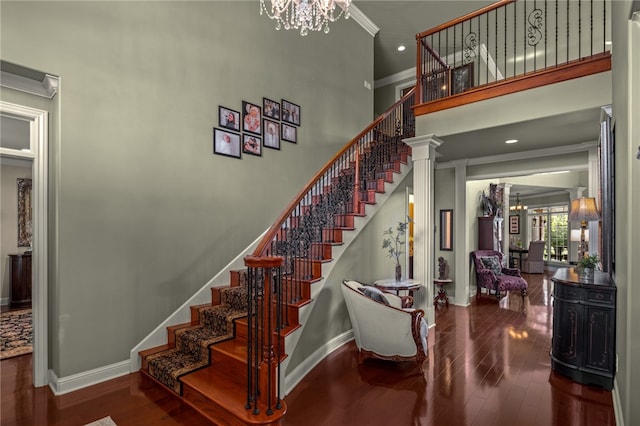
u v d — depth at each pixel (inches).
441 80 252.7
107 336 120.7
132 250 128.4
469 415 97.7
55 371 112.6
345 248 152.0
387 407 101.8
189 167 147.9
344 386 115.2
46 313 116.1
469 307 237.8
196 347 121.1
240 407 91.1
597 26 239.9
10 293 229.3
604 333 114.3
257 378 90.3
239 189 168.7
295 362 117.1
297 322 119.1
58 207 110.7
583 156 201.3
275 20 192.2
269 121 185.9
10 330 174.6
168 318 137.9
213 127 158.2
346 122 241.1
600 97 130.3
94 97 120.0
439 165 261.7
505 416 97.2
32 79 112.9
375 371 127.3
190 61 150.5
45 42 109.6
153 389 112.9
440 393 110.5
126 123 128.1
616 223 109.3
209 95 157.2
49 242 117.0
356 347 152.6
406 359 126.9
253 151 176.4
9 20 103.1
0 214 234.8
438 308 234.8
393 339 126.2
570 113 137.9
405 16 248.5
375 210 178.2
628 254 80.1
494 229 304.8
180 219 143.9
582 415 97.9
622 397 90.9
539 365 133.6
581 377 117.7
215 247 156.9
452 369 129.5
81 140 116.3
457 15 245.9
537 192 444.5
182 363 116.7
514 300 259.6
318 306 135.0
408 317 123.5
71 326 112.5
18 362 134.5
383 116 201.6
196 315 141.0
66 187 112.5
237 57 171.2
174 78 144.1
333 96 231.0
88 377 115.5
